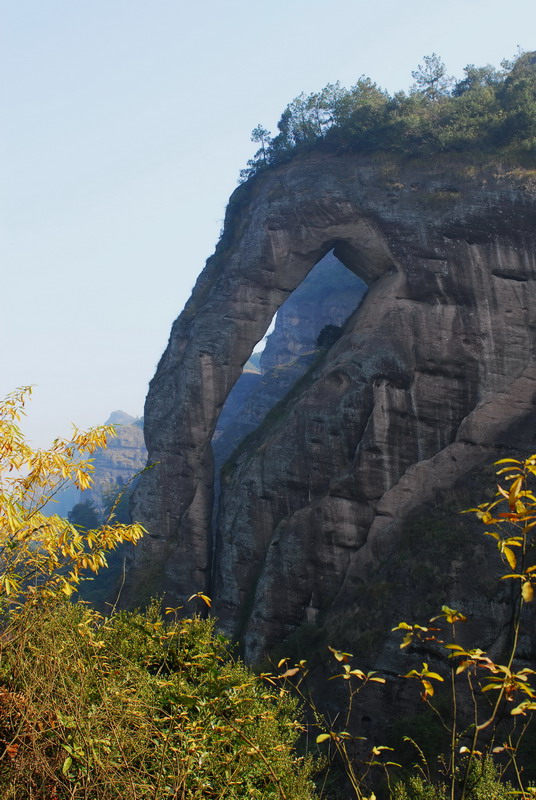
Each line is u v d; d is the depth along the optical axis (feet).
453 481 150.61
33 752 27.96
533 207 160.04
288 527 158.61
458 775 58.54
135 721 31.12
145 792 28.45
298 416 166.20
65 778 28.63
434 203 166.91
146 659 41.96
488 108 182.39
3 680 30.25
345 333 179.42
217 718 33.68
